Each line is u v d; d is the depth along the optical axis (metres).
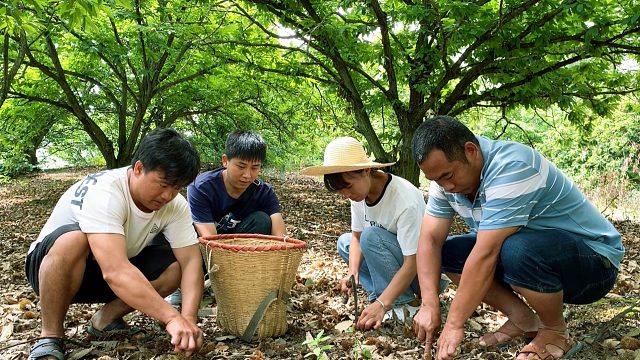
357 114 9.70
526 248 2.63
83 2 4.17
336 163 3.29
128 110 17.05
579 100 11.19
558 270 2.69
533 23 7.79
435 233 3.05
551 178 2.72
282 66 10.16
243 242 3.48
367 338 3.20
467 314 2.60
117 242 2.76
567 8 6.84
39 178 20.47
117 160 12.64
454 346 2.52
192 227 3.18
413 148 2.62
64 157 27.38
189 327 2.72
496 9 8.62
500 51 8.14
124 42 11.66
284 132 14.42
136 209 2.90
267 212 4.16
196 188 3.93
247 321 3.16
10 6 4.64
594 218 2.89
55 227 2.91
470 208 2.88
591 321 3.39
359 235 3.81
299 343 3.19
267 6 8.51
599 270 2.80
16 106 12.35
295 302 4.05
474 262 2.59
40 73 12.27
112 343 3.11
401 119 9.22
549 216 2.77
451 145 2.54
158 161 2.67
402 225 3.30
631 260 5.98
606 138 15.66
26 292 4.43
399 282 3.26
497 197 2.58
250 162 3.77
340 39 8.40
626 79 9.33
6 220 10.11
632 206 11.69
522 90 8.86
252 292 3.13
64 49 11.95
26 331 3.41
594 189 13.69
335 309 3.84
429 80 8.83
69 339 3.02
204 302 4.01
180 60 11.76
